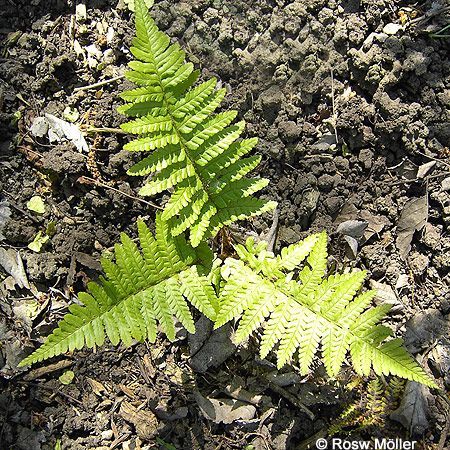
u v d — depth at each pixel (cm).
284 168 73
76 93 75
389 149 73
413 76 72
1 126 73
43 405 70
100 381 70
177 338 70
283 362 58
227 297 60
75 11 76
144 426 69
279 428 68
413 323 70
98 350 71
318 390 68
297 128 72
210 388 69
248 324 59
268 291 60
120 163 73
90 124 74
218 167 61
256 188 63
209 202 63
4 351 70
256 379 69
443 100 72
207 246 63
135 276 60
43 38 75
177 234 60
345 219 72
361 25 72
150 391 69
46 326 71
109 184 73
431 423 67
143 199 73
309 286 59
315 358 69
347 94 73
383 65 72
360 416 68
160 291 61
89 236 72
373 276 72
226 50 73
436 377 68
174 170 60
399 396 67
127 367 71
